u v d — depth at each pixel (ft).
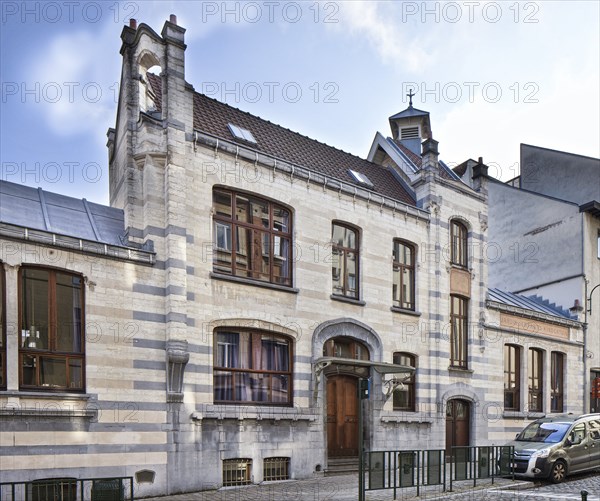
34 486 34.35
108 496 32.30
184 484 42.78
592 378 87.86
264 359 50.52
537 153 110.01
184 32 48.52
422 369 62.34
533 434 52.54
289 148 60.70
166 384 43.16
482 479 48.39
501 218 103.14
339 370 54.75
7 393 36.24
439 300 64.69
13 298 37.81
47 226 42.68
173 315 43.68
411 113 86.02
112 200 55.16
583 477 51.49
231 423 46.21
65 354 39.73
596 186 99.35
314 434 51.49
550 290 92.79
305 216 54.85
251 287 49.75
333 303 55.57
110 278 42.06
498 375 71.46
